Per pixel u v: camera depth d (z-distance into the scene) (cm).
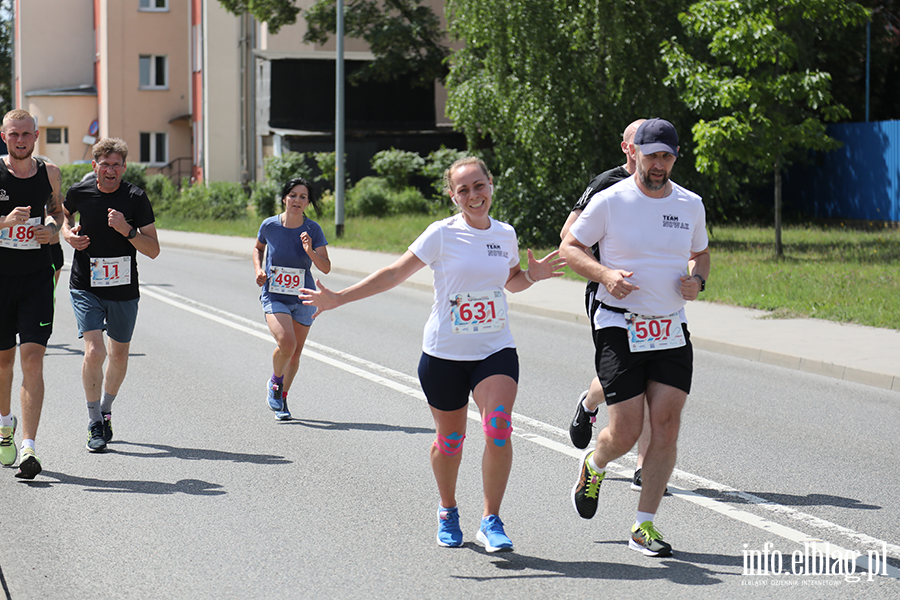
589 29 3167
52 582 628
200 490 832
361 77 5450
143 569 652
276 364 1092
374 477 874
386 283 677
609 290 662
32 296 875
